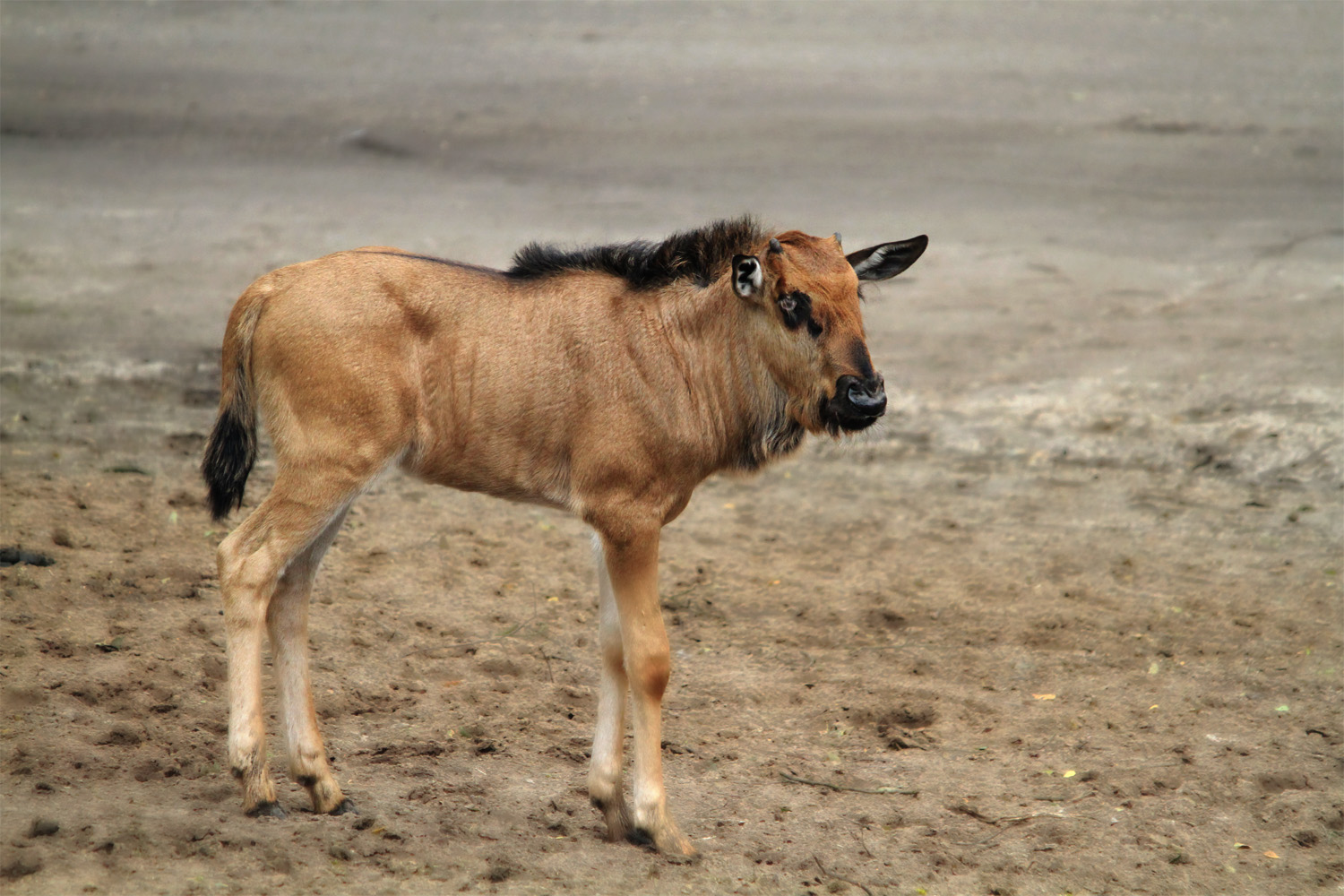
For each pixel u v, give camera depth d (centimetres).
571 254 1734
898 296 4550
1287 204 5612
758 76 7762
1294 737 2077
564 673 2234
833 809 1838
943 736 2088
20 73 7406
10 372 3584
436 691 2127
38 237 4988
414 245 4959
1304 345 3909
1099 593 2609
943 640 2419
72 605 2236
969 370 3869
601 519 1652
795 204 5619
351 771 1833
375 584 2488
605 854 1645
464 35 8606
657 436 1659
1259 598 2588
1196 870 1697
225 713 1952
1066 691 2236
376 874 1522
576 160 6284
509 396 1652
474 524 2830
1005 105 7206
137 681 2002
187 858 1498
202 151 6325
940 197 5756
